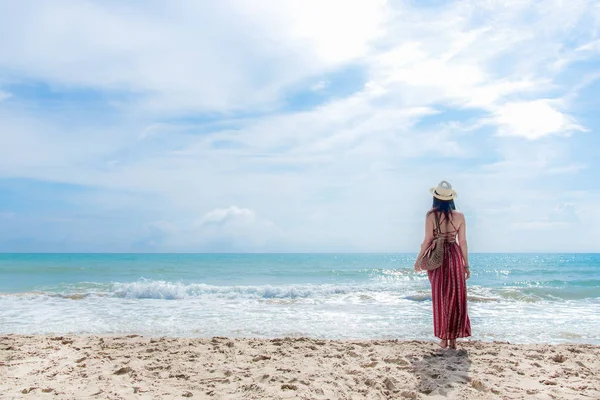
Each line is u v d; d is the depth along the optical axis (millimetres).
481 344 5613
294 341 5730
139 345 5480
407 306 10734
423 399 3408
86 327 7719
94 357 4812
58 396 3461
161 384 3811
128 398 3424
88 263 35344
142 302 11609
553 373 4152
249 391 3566
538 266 39906
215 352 5082
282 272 27594
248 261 44375
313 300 12000
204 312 9609
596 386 3725
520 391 3578
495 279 23094
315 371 4180
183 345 5496
